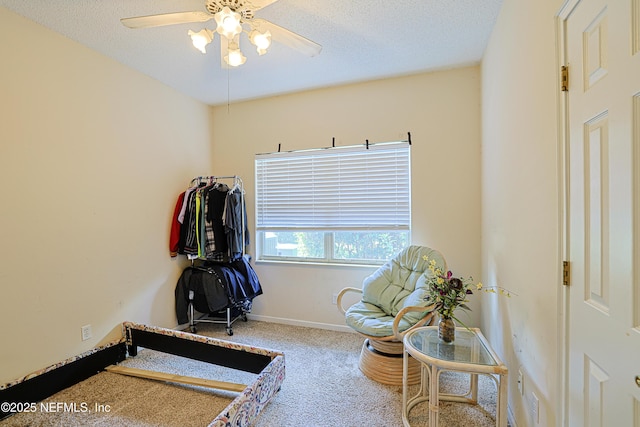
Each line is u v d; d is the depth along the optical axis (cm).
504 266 188
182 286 303
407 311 194
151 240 281
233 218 307
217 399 196
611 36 84
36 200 197
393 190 294
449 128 274
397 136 288
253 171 341
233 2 151
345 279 307
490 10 192
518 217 160
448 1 183
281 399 193
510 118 173
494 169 213
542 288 128
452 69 272
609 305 85
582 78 99
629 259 77
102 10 186
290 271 327
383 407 185
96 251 234
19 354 188
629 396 77
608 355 85
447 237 276
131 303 261
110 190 245
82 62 225
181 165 315
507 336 180
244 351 213
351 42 227
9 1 176
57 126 209
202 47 160
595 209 93
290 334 298
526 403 145
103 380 218
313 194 321
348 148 304
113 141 247
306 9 190
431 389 150
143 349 265
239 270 317
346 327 306
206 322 324
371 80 293
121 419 176
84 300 225
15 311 186
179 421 174
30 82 194
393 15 196
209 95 325
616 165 82
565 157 109
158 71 270
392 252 302
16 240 187
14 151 186
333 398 194
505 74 183
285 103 326
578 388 101
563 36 111
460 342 171
